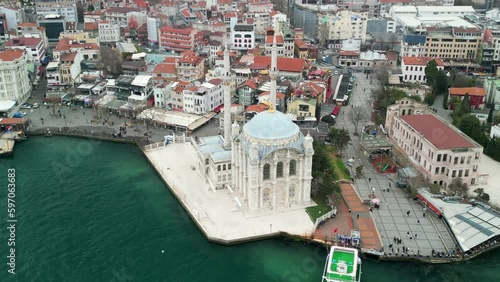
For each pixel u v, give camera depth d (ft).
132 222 534.78
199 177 622.54
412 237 498.69
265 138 523.70
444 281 448.24
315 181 568.41
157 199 581.53
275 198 544.62
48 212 549.13
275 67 578.25
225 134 609.01
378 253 468.34
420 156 619.67
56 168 652.07
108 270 460.55
